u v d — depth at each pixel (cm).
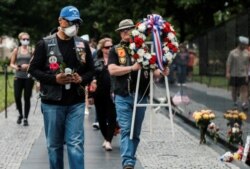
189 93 2759
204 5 4959
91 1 6450
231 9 4891
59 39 1120
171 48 1326
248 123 1627
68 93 1117
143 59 1303
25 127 2223
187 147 1766
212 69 2189
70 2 6762
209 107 2191
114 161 1536
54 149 1138
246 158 1453
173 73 3309
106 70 1703
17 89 2273
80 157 1123
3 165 1471
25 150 1695
